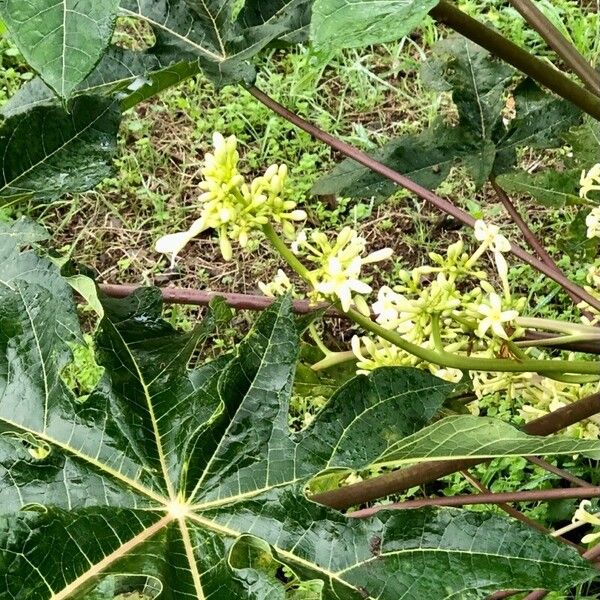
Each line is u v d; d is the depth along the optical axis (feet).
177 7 2.80
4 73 7.03
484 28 2.45
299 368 3.19
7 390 2.29
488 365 2.61
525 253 3.14
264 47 2.71
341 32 1.83
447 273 2.68
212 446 2.28
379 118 6.79
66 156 2.50
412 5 1.82
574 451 2.15
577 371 2.65
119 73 2.79
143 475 2.27
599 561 2.86
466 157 3.57
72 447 2.27
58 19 1.78
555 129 3.58
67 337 2.32
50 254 2.47
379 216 6.21
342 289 2.36
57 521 2.10
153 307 2.64
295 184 6.22
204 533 2.22
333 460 2.27
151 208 6.37
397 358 2.74
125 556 2.14
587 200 3.41
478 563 2.11
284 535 2.20
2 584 2.02
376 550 2.15
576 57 2.73
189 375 2.37
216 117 6.70
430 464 2.40
